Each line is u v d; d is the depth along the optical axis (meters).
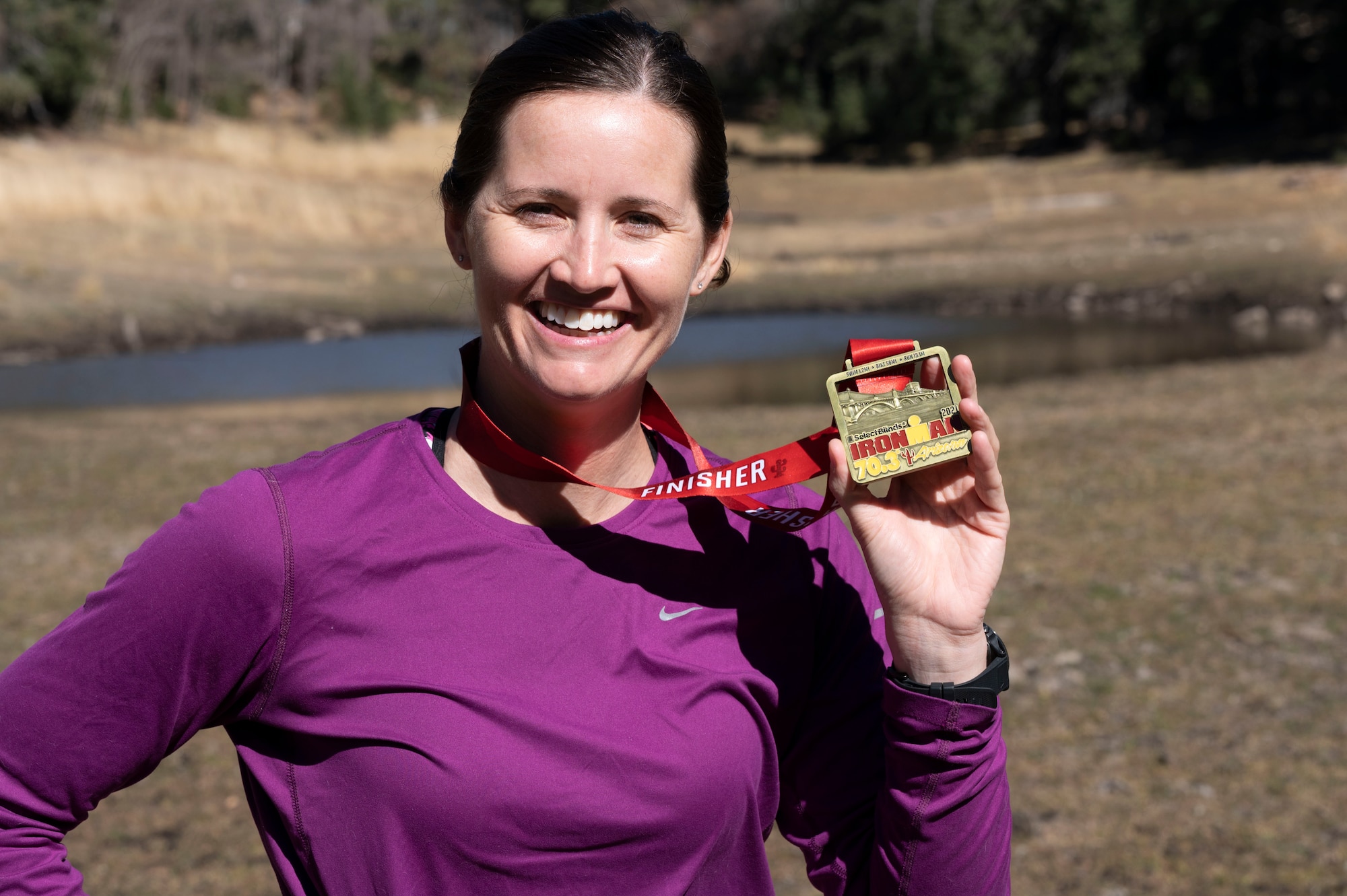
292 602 1.25
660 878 1.27
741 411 15.24
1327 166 39.50
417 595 1.26
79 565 8.38
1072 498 9.62
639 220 1.30
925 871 1.36
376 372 19.64
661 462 1.50
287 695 1.26
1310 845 4.74
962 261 31.94
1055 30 54.53
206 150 44.19
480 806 1.21
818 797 1.48
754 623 1.39
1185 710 5.89
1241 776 5.27
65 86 42.53
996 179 48.28
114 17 48.19
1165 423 12.48
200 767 5.75
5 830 1.21
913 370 1.39
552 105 1.27
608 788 1.24
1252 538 8.38
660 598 1.34
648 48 1.31
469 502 1.30
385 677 1.23
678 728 1.28
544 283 1.29
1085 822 4.97
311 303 25.03
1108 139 52.78
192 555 1.22
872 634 1.51
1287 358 16.72
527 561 1.29
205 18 58.41
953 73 58.25
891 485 1.41
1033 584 7.64
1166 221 34.72
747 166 56.25
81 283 23.61
